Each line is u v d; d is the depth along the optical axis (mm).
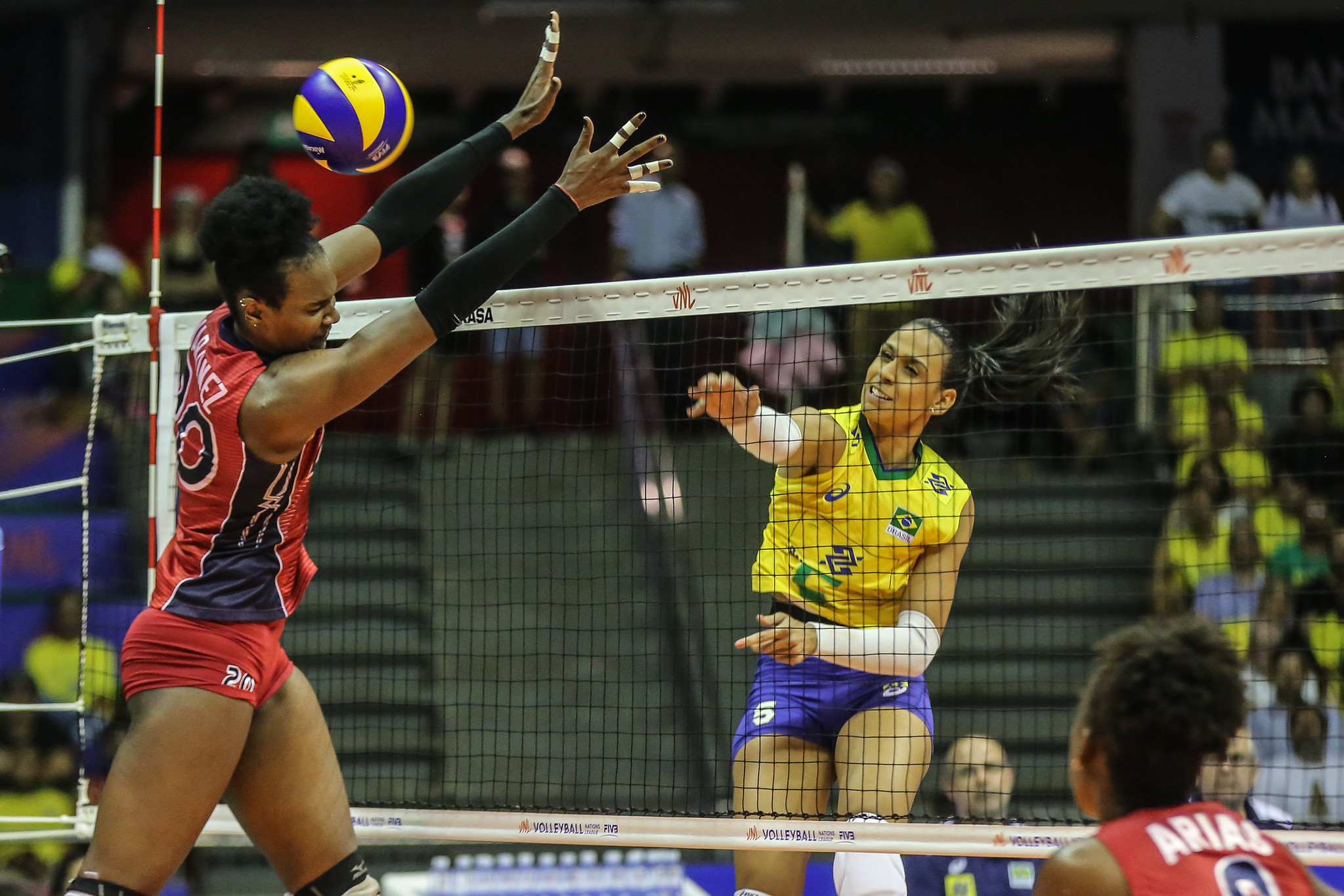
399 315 11242
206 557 11477
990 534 36250
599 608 34938
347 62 13258
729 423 13273
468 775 29219
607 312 14477
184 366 16203
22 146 47438
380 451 39875
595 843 13945
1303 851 13273
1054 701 31422
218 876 28375
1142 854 8906
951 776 17172
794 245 41688
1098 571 33375
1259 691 23625
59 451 35406
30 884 26141
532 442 40938
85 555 16938
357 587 30156
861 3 46375
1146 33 46750
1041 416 38125
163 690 11234
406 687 31781
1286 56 46281
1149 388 33750
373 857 26578
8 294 38750
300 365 11062
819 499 13969
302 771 12062
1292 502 28078
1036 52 49375
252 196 11070
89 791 26078
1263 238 13547
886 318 35812
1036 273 13914
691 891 17922
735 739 14289
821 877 19406
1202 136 46531
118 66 48875
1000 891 17344
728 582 34531
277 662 11984
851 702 13875
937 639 13672
